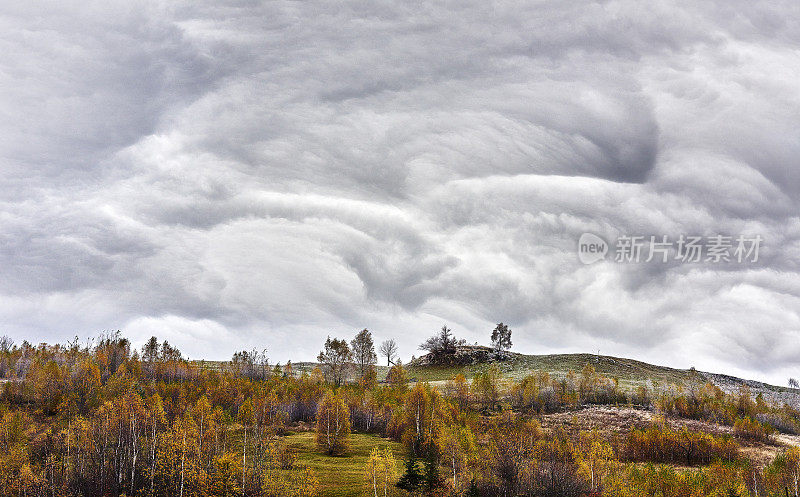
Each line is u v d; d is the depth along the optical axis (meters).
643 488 80.88
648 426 121.62
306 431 119.31
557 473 83.56
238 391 131.00
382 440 113.69
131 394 107.50
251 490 81.75
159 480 84.88
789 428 130.62
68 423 102.12
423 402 113.38
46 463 87.88
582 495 80.69
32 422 106.25
